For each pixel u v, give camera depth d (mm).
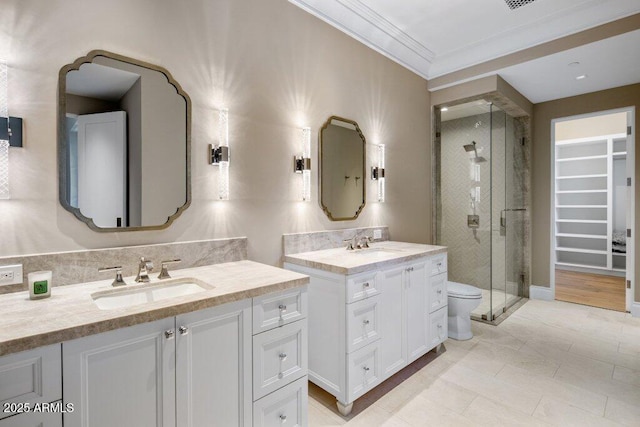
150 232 1613
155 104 1618
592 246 5566
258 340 1365
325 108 2471
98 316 1000
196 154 1764
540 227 4125
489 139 3363
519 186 4160
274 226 2133
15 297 1194
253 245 2020
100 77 1462
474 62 3254
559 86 3553
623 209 5266
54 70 1347
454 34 2967
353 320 1849
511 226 3926
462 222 3604
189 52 1740
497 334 2996
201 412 1199
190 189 1732
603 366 2375
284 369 1467
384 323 2061
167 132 1657
